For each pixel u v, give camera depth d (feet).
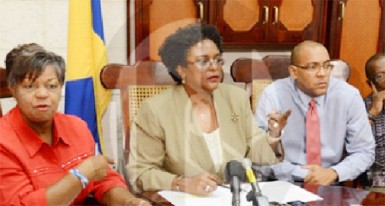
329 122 4.84
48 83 3.51
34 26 6.57
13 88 3.53
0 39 6.41
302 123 4.81
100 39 5.73
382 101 5.41
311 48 4.99
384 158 5.06
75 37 5.47
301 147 4.65
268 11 7.85
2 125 3.53
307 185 4.08
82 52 5.45
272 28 7.95
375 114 5.26
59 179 3.49
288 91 4.91
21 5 6.47
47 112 3.53
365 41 8.05
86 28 5.53
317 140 4.79
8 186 3.40
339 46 8.03
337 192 3.90
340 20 7.95
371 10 7.98
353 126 4.99
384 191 4.57
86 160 3.62
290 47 8.10
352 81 6.24
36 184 3.48
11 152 3.43
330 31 8.03
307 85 4.88
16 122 3.55
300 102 4.87
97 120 4.83
